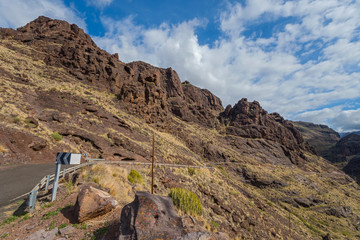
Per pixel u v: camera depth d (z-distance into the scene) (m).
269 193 69.06
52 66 59.72
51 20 93.19
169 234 5.32
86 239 6.47
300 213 60.75
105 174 12.75
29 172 14.84
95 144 28.19
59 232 6.67
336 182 106.88
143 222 5.47
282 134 133.25
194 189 27.06
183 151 55.41
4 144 18.05
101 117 39.09
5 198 9.70
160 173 25.73
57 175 9.41
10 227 7.02
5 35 68.50
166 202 6.73
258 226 29.03
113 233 6.54
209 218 21.23
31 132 21.95
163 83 139.00
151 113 64.12
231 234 21.27
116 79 67.44
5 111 23.06
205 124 123.62
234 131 119.00
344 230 58.50
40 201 9.16
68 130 27.98
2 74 36.38
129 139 36.44
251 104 144.88
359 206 84.31
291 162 115.12
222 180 45.56
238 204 31.97
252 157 97.94
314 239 41.12
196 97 153.62
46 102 34.19
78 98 40.91
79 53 66.62
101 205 7.80
